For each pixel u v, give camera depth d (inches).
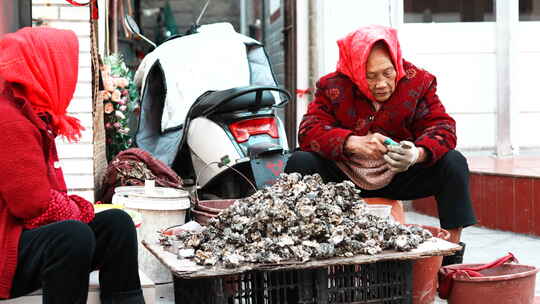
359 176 198.4
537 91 353.4
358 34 196.9
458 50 353.1
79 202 143.9
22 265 135.3
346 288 144.3
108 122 277.0
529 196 274.7
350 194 153.6
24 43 137.0
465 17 352.2
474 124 354.9
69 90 142.6
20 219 136.8
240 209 148.4
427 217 311.6
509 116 347.6
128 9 378.3
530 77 353.1
